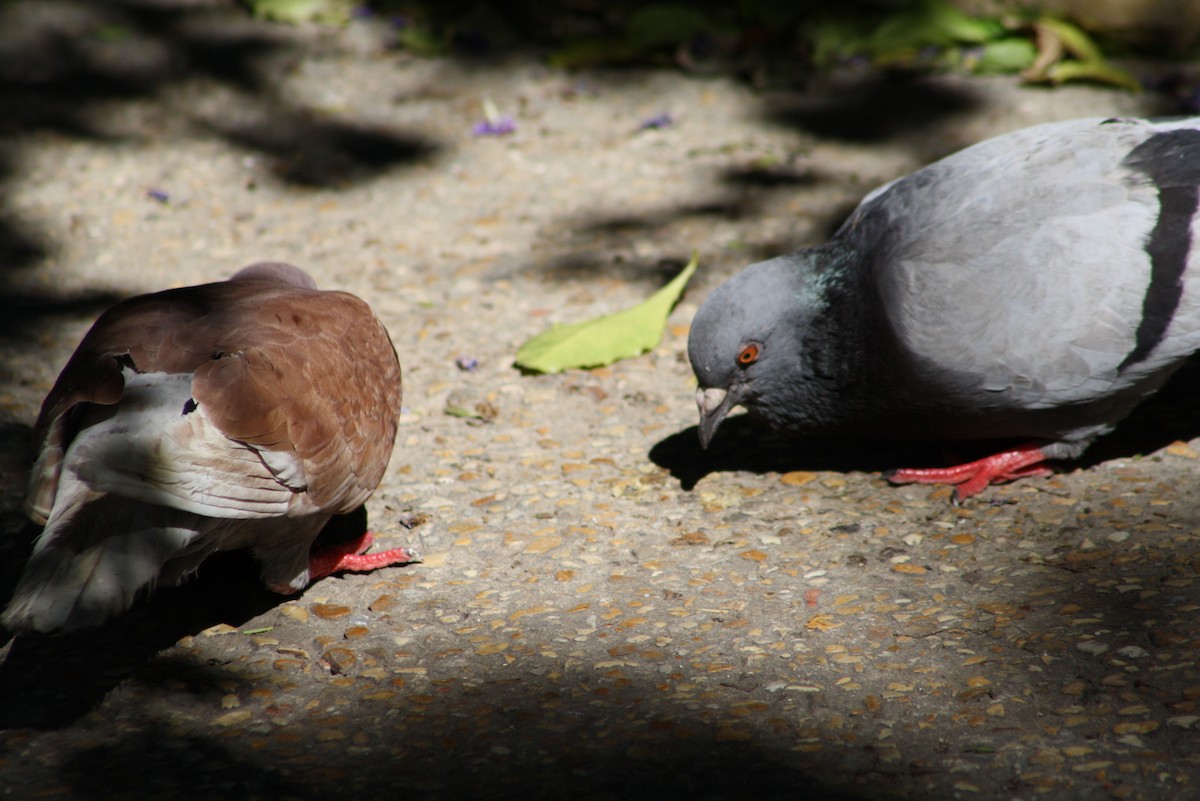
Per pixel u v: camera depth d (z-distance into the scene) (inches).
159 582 221.6
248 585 268.2
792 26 546.6
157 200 461.1
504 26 576.4
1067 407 275.4
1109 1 508.1
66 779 206.5
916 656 228.8
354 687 232.1
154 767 209.5
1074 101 488.7
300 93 535.8
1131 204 263.7
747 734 211.0
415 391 351.9
